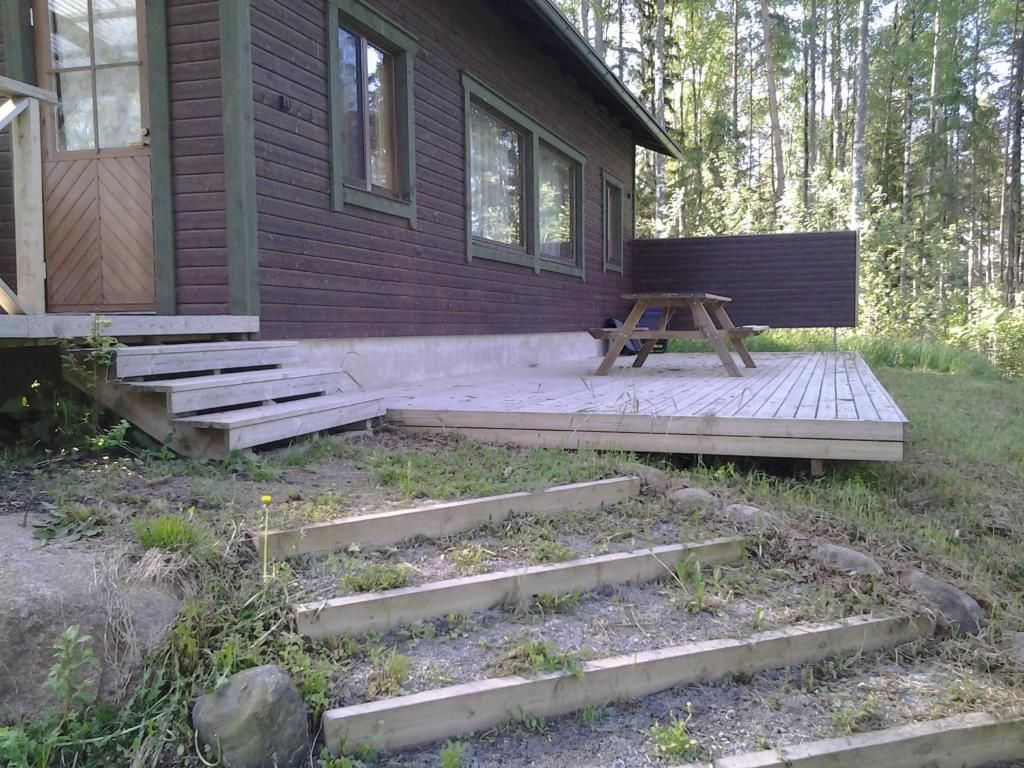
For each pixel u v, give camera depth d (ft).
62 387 12.24
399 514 9.56
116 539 7.86
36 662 6.31
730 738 6.93
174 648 6.71
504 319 28.19
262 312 15.28
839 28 95.30
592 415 14.14
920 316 61.93
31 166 11.07
